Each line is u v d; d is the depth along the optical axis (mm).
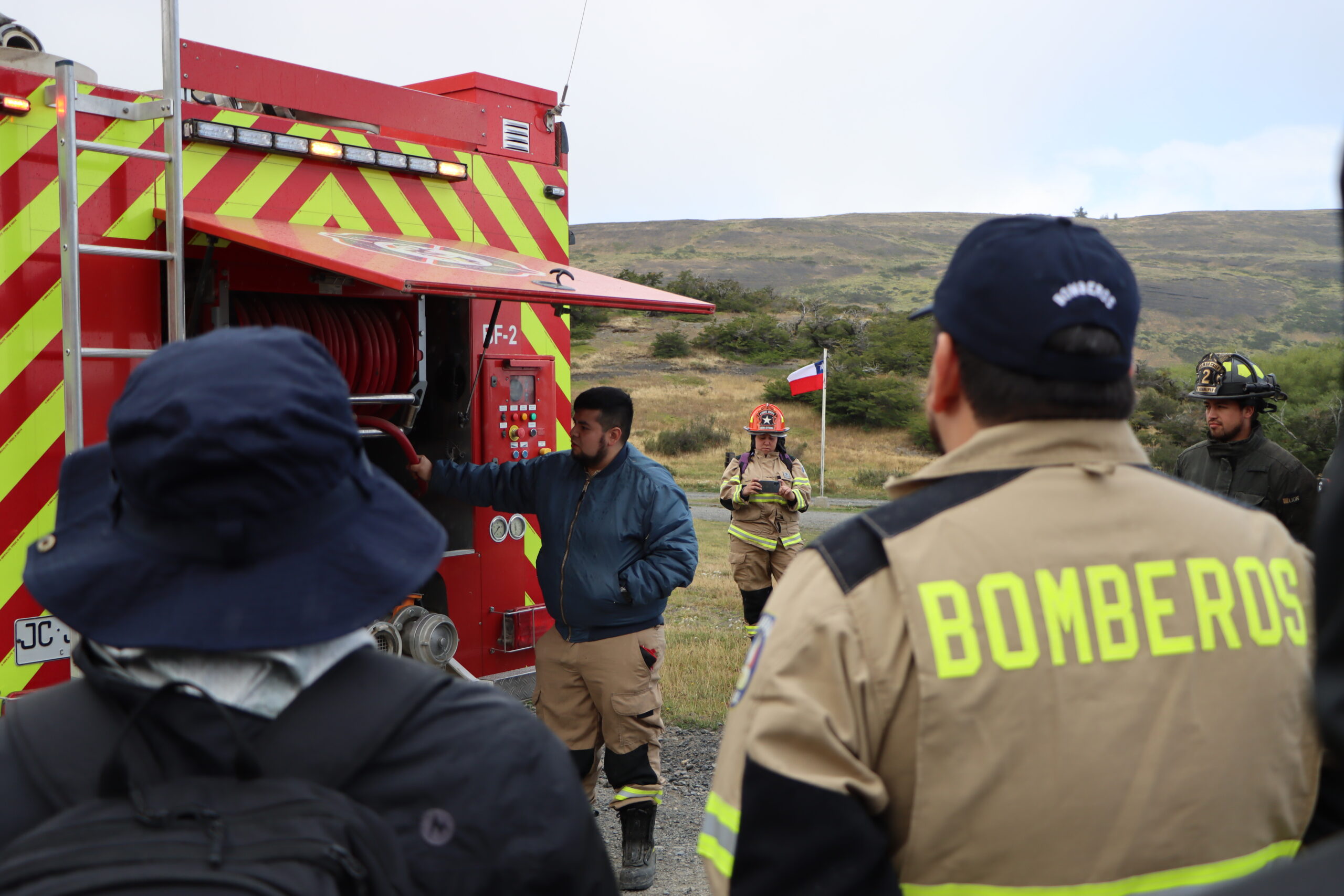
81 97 3170
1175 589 1278
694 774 5043
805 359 66438
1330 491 713
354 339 4027
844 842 1164
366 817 949
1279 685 1292
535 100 4715
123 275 3352
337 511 1062
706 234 175000
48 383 3176
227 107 3854
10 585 3123
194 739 970
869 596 1243
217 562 1002
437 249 3939
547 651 3945
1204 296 128125
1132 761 1197
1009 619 1216
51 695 1039
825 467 38844
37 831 882
